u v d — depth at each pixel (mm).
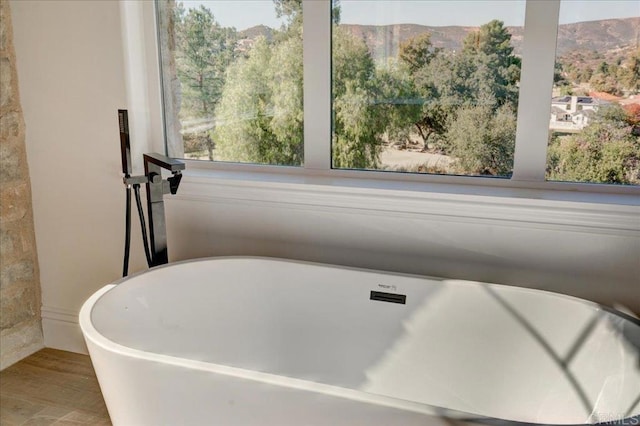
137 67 2268
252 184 2129
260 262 2051
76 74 2283
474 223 1896
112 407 1535
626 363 1472
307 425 1233
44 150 2412
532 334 1726
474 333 1805
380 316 1915
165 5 2289
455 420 1093
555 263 1832
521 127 1907
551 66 1835
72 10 2227
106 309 1750
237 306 2072
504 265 1895
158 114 2354
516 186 1963
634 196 1809
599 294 1804
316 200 2066
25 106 2396
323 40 2080
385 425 1154
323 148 2182
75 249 2467
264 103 2246
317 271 1979
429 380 1870
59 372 2357
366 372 1952
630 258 1740
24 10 2297
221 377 1288
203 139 2377
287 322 2037
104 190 2348
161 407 1403
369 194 1980
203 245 2303
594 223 1747
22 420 2033
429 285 1844
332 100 2156
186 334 2021
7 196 2369
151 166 2002
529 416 1701
